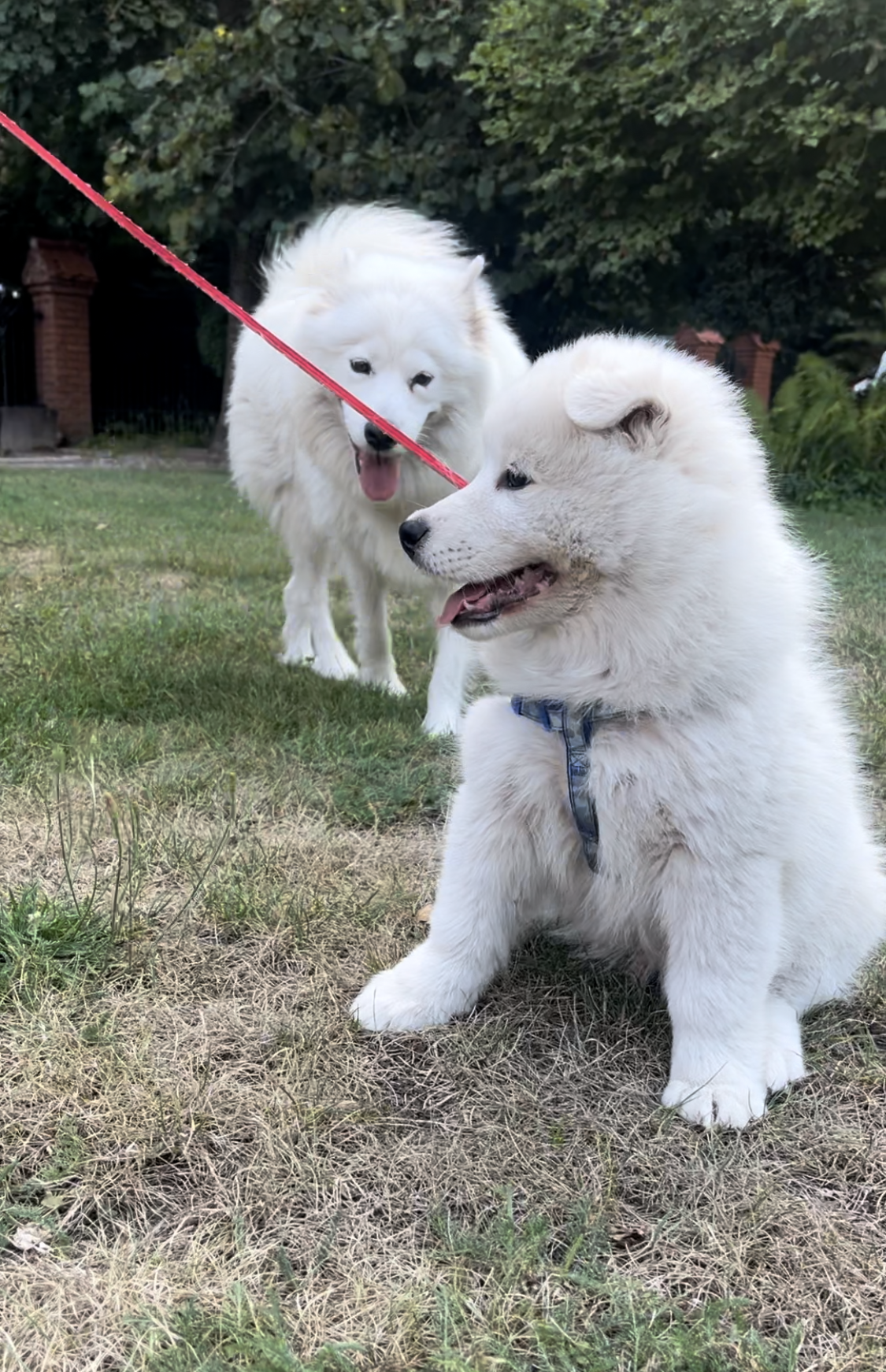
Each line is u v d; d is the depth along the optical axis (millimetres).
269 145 3742
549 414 564
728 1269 452
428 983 624
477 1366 397
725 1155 522
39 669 1202
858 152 2936
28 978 615
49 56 4012
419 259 1300
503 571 576
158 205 3924
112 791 896
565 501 556
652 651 549
